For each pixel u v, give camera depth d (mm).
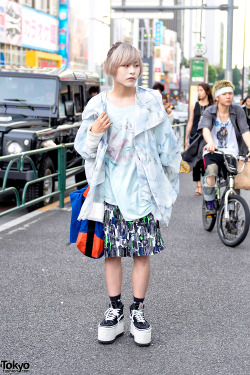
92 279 5164
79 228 3740
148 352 3631
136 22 64875
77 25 35406
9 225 7414
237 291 4887
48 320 4164
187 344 3766
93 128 3473
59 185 8664
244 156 6410
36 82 9469
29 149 8156
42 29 29984
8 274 5293
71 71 10141
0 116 8859
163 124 3635
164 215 3643
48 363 3459
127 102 3559
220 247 6426
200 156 7281
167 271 5457
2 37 24969
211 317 4270
